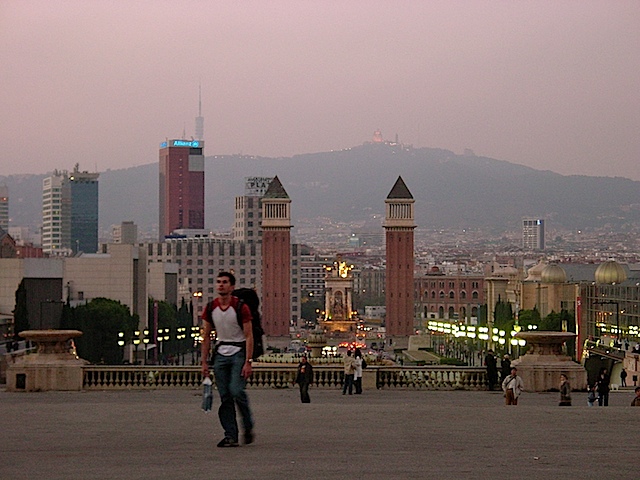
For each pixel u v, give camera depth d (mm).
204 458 27406
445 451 28562
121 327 181125
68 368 70625
